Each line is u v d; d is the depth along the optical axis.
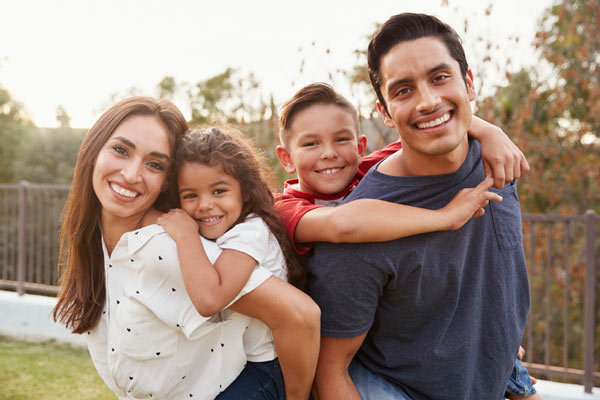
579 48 7.61
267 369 1.77
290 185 2.36
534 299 7.68
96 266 1.85
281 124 2.29
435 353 1.74
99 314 1.86
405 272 1.65
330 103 2.14
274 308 1.60
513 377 2.15
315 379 1.80
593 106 7.66
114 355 1.70
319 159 2.12
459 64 1.62
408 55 1.56
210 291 1.54
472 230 1.74
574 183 8.16
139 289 1.63
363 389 1.84
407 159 1.71
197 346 1.69
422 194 1.71
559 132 8.48
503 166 1.73
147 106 1.75
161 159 1.73
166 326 1.64
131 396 1.75
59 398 3.96
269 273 1.65
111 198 1.67
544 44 7.24
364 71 5.21
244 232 1.67
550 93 7.93
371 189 1.77
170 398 1.72
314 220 1.72
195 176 1.73
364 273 1.65
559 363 7.55
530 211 8.22
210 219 1.77
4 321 5.88
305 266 1.82
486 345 1.83
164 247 1.62
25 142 16.55
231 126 2.07
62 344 5.45
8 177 16.52
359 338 1.75
